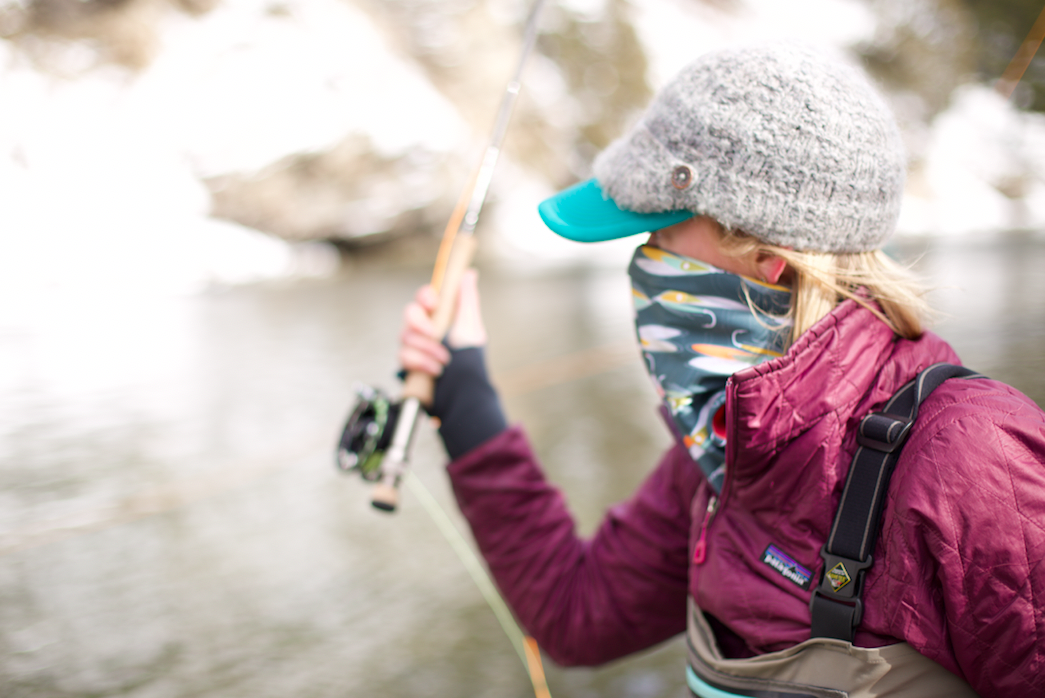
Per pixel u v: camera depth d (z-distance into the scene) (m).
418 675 1.18
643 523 0.80
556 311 4.93
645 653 1.28
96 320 4.48
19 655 1.21
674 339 0.68
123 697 1.11
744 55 0.61
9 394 2.86
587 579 0.83
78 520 1.77
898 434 0.55
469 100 8.65
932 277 0.66
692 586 0.67
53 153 6.05
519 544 0.84
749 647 0.63
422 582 1.49
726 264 0.66
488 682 1.17
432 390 0.87
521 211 9.17
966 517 0.51
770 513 0.60
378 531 1.73
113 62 6.45
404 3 8.41
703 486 0.70
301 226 7.12
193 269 6.02
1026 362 1.65
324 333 4.14
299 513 1.83
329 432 2.44
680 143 0.63
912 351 0.61
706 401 0.67
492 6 9.23
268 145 6.80
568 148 9.68
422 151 7.66
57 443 2.31
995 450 0.51
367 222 7.46
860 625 0.55
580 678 1.20
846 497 0.55
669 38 10.30
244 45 6.86
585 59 9.73
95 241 5.78
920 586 0.52
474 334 0.89
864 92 0.61
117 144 6.29
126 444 2.29
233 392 2.91
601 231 0.67
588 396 2.93
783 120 0.59
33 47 6.24
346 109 7.16
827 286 0.61
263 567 1.54
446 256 0.92
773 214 0.60
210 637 1.29
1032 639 0.50
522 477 0.84
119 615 1.35
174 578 1.50
